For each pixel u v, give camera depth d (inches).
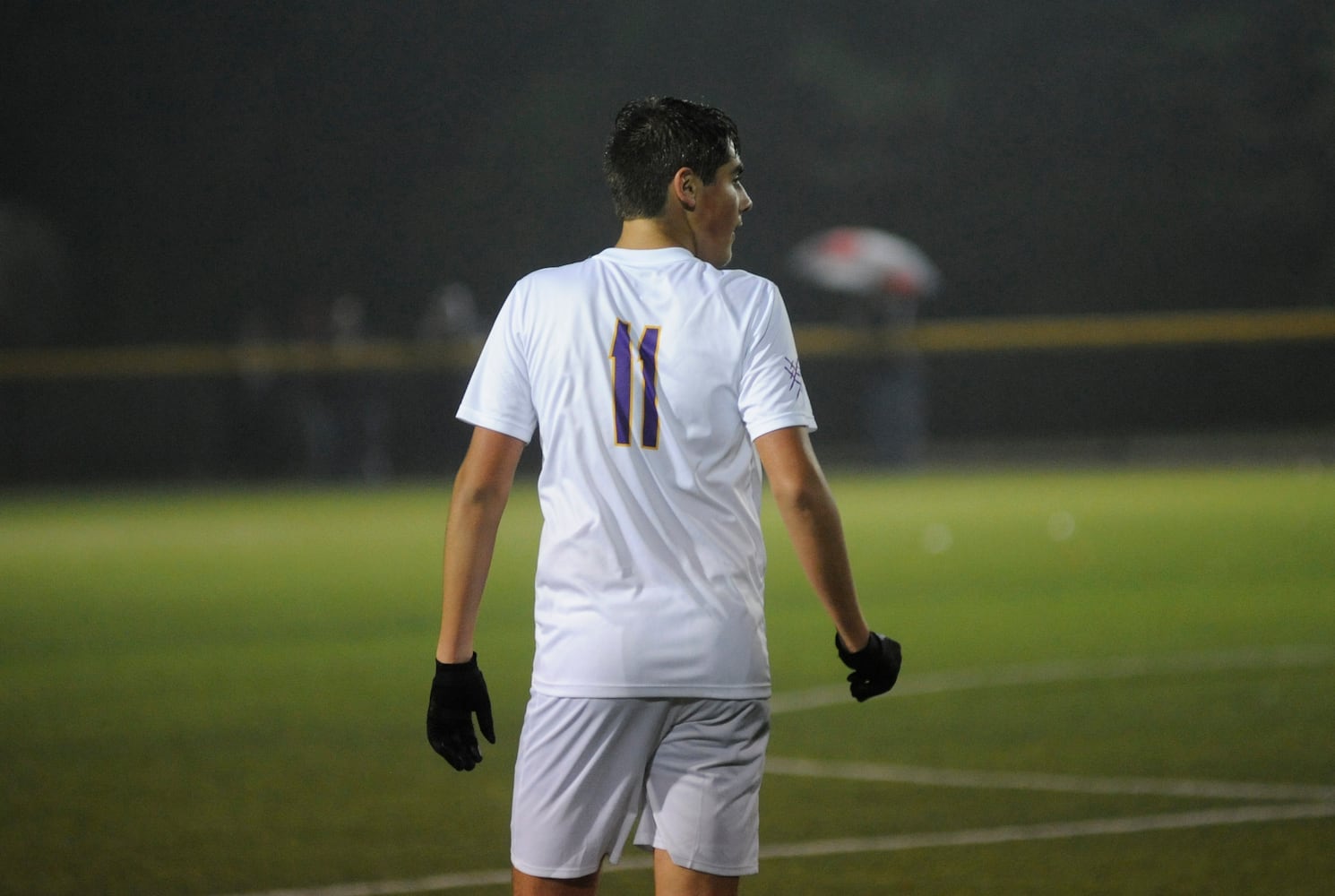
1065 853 845.8
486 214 5364.2
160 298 5216.5
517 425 554.6
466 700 553.9
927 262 5310.0
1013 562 2241.6
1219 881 791.7
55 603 2026.3
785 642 1593.3
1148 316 5206.7
